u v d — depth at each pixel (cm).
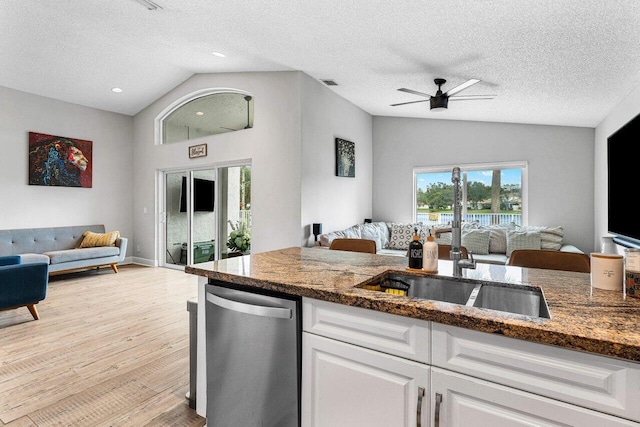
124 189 641
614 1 184
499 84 347
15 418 182
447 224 543
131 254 652
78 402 197
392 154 604
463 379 100
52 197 547
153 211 617
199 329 173
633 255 117
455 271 162
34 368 237
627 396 79
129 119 650
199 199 563
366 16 251
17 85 501
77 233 565
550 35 234
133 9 330
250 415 147
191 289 454
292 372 134
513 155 508
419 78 378
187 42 395
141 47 426
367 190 602
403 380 110
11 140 504
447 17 235
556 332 85
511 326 90
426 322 106
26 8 354
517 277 151
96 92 549
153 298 411
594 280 132
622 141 291
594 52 245
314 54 353
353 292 122
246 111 504
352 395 121
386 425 113
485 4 211
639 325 90
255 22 300
